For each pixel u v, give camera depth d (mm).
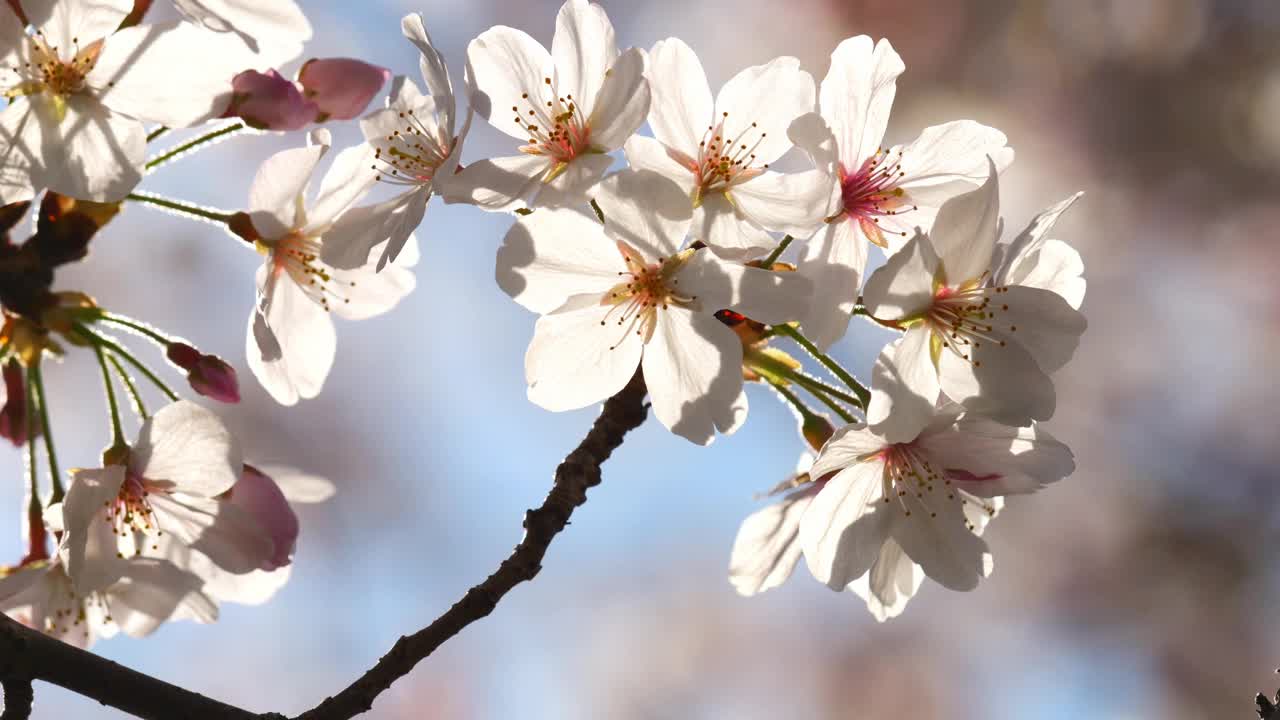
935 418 462
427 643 444
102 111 462
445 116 465
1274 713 443
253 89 467
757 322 463
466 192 452
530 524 452
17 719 437
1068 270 464
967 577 467
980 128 466
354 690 442
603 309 455
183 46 465
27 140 459
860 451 463
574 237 452
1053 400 455
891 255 450
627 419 458
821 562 467
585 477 456
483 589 449
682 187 447
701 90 451
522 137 456
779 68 452
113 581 468
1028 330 456
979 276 455
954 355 456
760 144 451
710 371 453
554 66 456
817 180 447
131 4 460
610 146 451
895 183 465
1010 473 466
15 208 467
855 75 459
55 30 458
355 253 464
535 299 455
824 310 450
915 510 467
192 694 441
